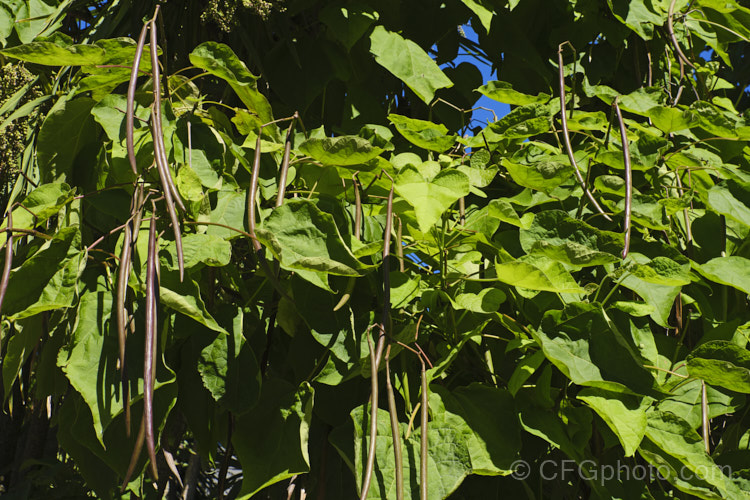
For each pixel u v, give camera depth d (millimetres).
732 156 1585
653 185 1435
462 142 1478
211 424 1184
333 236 1040
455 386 1312
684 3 1763
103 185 1170
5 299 1078
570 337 1114
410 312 1208
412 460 1017
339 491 1191
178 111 1223
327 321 1104
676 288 1198
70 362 980
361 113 1625
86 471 1158
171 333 1112
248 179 1267
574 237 1163
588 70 1719
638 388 1060
